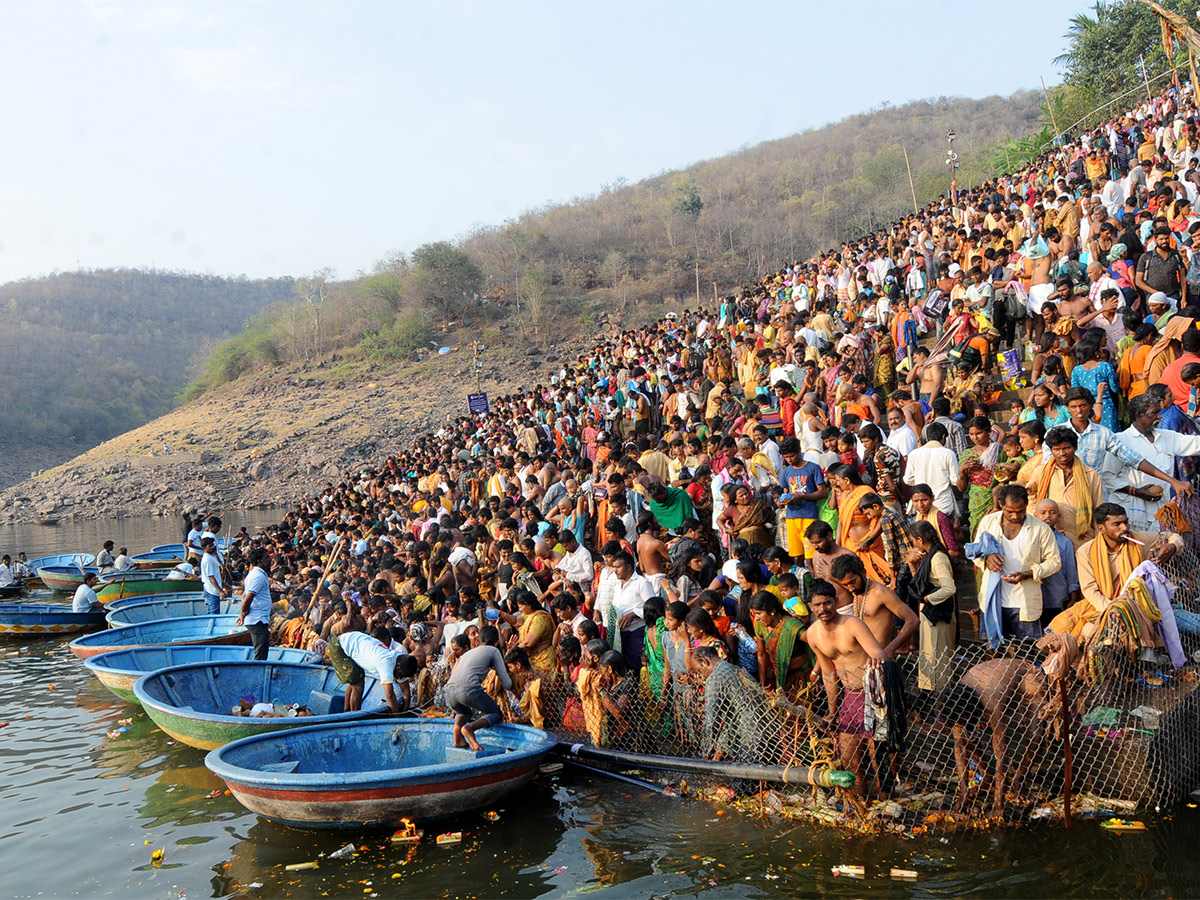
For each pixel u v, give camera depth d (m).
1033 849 5.73
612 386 19.88
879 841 6.12
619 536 10.33
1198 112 21.38
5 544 38.59
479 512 14.37
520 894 6.00
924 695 6.66
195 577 21.31
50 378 114.19
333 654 10.08
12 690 13.26
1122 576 6.36
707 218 84.00
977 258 16.53
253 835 7.34
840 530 7.94
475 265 76.00
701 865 6.13
